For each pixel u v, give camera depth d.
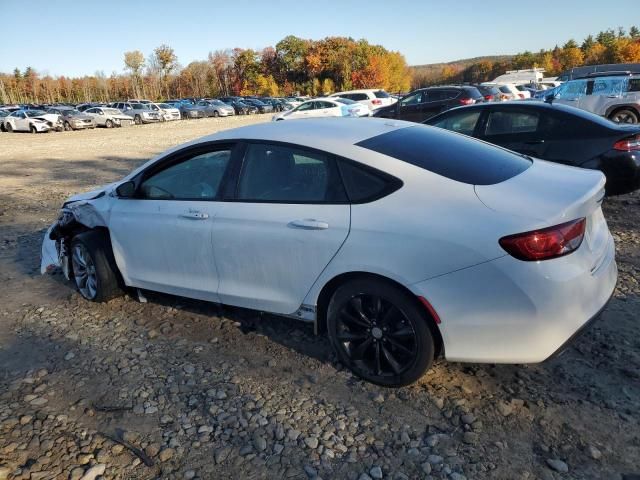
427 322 2.83
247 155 3.53
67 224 4.69
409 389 3.08
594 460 2.46
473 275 2.62
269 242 3.29
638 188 6.29
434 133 3.64
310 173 3.22
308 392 3.12
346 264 2.97
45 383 3.36
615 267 3.10
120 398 3.15
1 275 5.50
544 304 2.55
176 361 3.56
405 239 2.77
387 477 2.43
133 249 4.14
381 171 2.99
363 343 3.11
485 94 21.81
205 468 2.55
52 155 18.02
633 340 3.43
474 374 3.18
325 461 2.55
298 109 23.86
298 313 3.34
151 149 18.44
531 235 2.53
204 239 3.63
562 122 6.50
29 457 2.67
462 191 2.82
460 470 2.45
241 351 3.65
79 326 4.18
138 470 2.56
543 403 2.87
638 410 2.78
